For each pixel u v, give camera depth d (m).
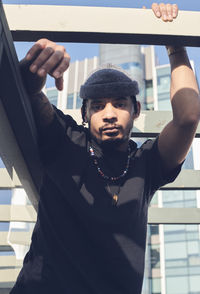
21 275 0.99
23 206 1.60
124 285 0.95
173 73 1.13
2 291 1.45
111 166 1.00
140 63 31.27
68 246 0.95
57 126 1.02
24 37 1.23
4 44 0.76
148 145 1.10
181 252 21.38
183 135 1.01
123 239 0.95
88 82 0.98
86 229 0.96
